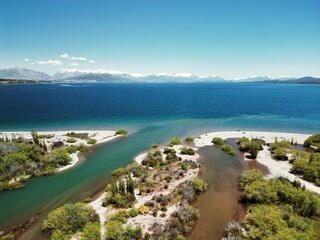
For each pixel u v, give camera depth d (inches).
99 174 2068.2
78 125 4126.5
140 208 1432.1
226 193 1728.6
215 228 1332.4
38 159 2202.3
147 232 1242.0
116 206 1508.4
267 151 2664.9
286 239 1104.8
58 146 2696.9
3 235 1269.7
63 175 2044.8
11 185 1793.8
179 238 1192.2
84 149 2699.3
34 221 1398.9
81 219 1301.7
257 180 1752.0
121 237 1166.3
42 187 1825.8
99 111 5610.2
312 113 5319.9
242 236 1216.2
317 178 1857.8
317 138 2938.0
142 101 7859.3
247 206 1544.0
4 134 3348.9
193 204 1581.0
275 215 1286.9
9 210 1518.2
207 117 4950.8
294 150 2497.5
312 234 1181.7
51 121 4446.4
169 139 3260.3
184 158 2436.0
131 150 2755.9
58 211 1346.0
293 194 1478.8
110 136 3358.8
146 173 1989.4
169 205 1514.5
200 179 1945.1
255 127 4028.1
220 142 2977.4
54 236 1203.9
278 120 4594.0
